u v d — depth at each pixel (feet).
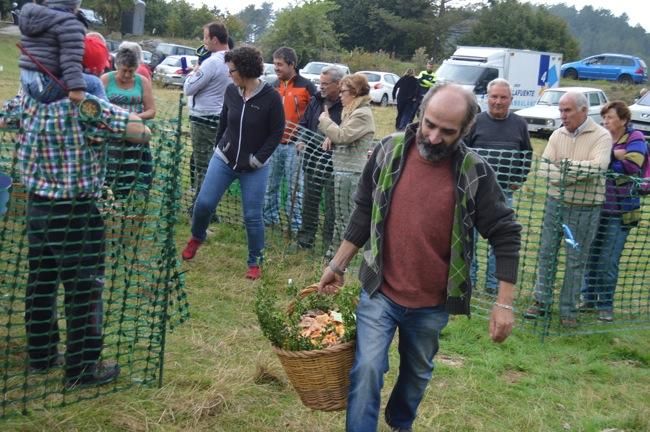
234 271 20.44
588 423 13.67
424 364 11.07
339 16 183.21
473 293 20.84
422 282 10.44
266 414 12.78
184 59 34.86
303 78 24.61
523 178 19.61
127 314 15.55
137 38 150.20
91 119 11.27
